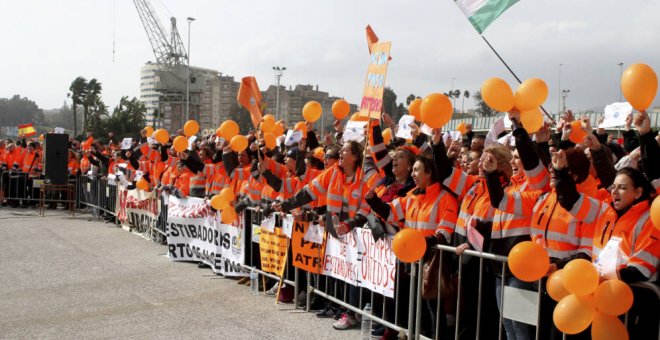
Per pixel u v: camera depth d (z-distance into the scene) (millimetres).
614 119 6027
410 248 4891
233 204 9094
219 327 6699
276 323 6859
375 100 6469
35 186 18266
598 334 3729
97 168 16750
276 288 8195
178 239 10453
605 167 5008
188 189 11094
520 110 4586
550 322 4484
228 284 8805
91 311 7352
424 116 5117
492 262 4848
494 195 4668
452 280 5363
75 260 10531
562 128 5023
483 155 4848
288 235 7629
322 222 6977
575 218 4422
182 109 83375
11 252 11266
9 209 18672
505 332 5184
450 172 5375
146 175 12898
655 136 4473
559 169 4289
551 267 4262
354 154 6684
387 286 5988
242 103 9164
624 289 3652
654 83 3930
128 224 14039
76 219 16344
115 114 76625
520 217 4781
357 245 6465
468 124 9164
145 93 129750
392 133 8258
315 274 7359
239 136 8375
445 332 5562
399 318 6023
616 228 4141
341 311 6977
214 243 9523
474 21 5977
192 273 9516
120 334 6453
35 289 8453
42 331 6559
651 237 3936
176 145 10383
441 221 5496
